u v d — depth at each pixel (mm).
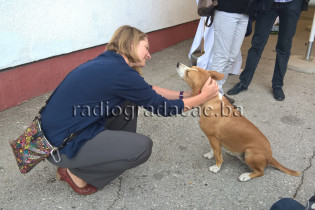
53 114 1860
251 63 3879
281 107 3682
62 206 2115
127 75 1840
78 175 2092
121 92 1878
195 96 2232
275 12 3533
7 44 3156
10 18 3102
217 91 2344
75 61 4070
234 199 2227
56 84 3895
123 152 1931
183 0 6012
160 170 2520
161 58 5395
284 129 3180
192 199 2215
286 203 1818
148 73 4672
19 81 3426
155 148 2818
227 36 3348
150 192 2273
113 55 1913
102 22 4277
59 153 1889
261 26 3639
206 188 2332
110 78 1802
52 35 3607
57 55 3777
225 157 2738
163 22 5645
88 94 1819
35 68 3561
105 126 2195
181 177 2445
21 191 2236
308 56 5211
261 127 3213
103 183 2184
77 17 3857
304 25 8414
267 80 4512
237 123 2328
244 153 2410
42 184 2314
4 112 3314
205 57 4359
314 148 2850
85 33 4051
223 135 2377
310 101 3857
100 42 4348
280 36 3654
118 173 2172
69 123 1849
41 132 1860
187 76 2469
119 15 4551
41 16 3408
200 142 2939
